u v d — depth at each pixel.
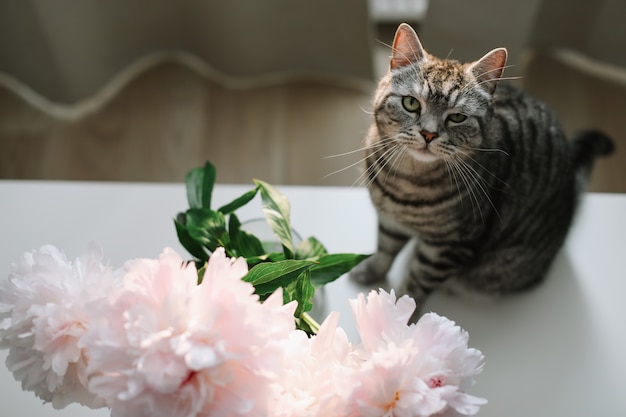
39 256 0.53
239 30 1.35
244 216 0.84
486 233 0.84
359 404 0.50
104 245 0.81
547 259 0.82
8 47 1.33
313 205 0.86
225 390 0.48
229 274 0.49
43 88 1.37
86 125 1.38
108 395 0.48
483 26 1.16
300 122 1.38
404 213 0.83
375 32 1.45
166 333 0.47
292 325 0.52
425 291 0.82
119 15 1.34
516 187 0.83
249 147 1.34
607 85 1.41
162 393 0.47
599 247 0.84
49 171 1.32
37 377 0.52
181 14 1.39
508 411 0.71
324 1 1.29
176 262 0.49
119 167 1.32
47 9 1.25
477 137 0.79
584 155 0.94
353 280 0.82
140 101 1.41
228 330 0.47
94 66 1.37
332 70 1.42
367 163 0.84
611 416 0.70
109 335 0.47
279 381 0.51
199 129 1.37
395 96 0.78
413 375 0.50
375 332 0.53
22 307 0.51
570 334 0.76
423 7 1.40
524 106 0.87
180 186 0.87
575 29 1.39
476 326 0.78
